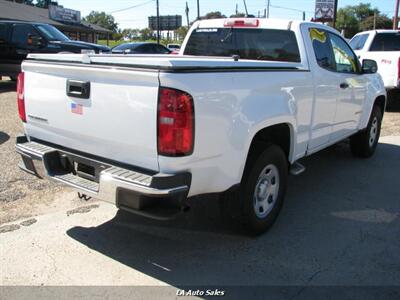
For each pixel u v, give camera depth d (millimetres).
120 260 3744
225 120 3383
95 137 3498
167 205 3195
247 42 5266
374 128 7184
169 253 3885
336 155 7340
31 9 37500
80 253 3830
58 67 3605
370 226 4539
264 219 4188
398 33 12211
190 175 3223
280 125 4312
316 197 5332
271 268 3678
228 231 4316
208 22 5598
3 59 14516
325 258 3863
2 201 4812
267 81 3855
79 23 40875
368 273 3637
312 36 5000
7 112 9852
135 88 3137
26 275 3482
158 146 3105
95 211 4676
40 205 4773
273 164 4145
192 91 3080
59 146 3924
